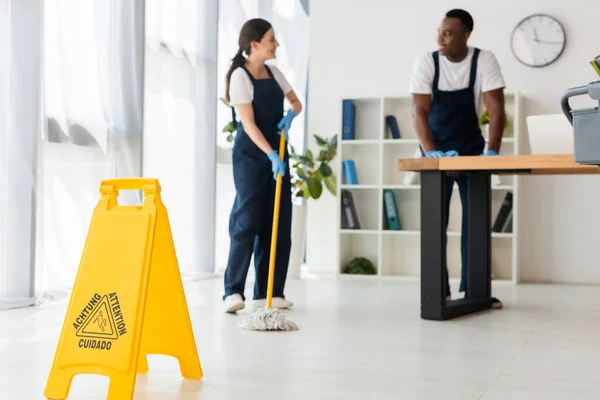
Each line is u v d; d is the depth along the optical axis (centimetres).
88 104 371
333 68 583
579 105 527
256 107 341
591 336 283
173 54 454
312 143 586
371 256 571
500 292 452
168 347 202
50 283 356
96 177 376
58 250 358
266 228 355
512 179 531
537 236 533
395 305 374
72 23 359
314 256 589
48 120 347
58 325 294
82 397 184
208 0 488
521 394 190
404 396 187
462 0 552
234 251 339
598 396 189
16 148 327
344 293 430
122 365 174
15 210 329
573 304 388
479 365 227
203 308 353
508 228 517
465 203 388
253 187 338
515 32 536
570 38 528
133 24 395
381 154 544
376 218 569
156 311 201
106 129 382
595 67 158
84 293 182
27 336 270
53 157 352
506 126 525
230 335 278
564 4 529
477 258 369
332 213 586
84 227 370
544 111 532
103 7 378
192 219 480
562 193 529
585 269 525
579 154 156
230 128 502
